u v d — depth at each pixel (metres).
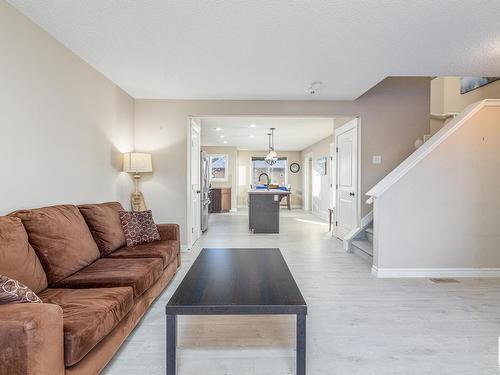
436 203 3.43
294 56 3.01
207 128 7.23
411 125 4.68
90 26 2.43
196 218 5.58
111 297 1.77
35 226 2.04
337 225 5.70
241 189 12.45
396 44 2.75
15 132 2.18
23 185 2.26
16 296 1.31
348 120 5.29
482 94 5.02
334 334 2.17
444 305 2.67
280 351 1.98
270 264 2.42
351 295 2.90
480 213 3.44
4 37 2.07
